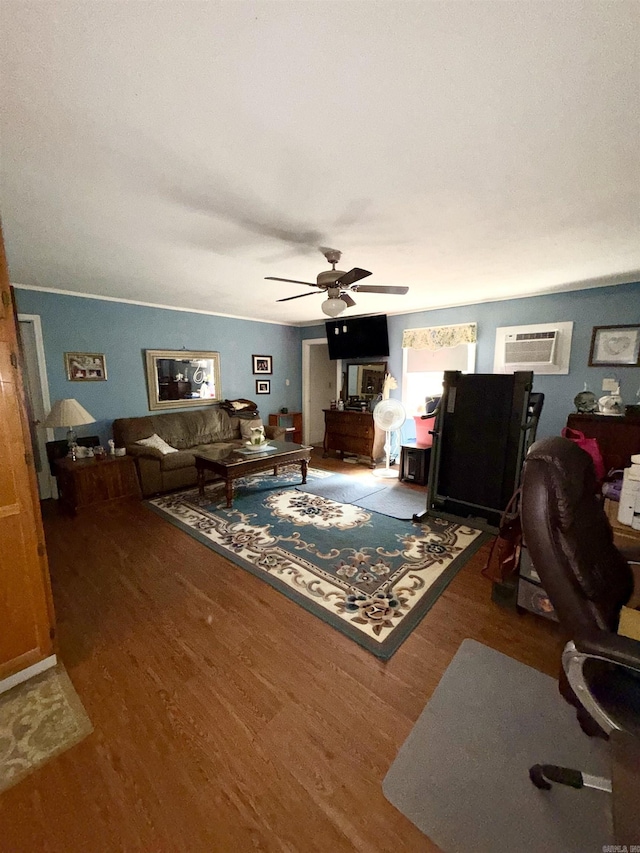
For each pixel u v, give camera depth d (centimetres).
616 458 281
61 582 245
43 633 170
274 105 123
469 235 240
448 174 167
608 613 115
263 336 625
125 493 398
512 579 218
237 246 260
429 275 338
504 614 213
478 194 186
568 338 398
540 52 101
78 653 183
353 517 354
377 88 115
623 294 365
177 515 359
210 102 122
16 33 95
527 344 425
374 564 267
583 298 387
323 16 91
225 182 174
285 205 197
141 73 109
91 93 117
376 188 180
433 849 108
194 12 90
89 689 162
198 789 123
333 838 111
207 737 141
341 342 598
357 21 93
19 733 142
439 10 90
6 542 158
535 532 109
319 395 727
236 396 595
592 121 130
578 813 117
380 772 129
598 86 113
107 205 196
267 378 639
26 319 380
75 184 174
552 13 90
